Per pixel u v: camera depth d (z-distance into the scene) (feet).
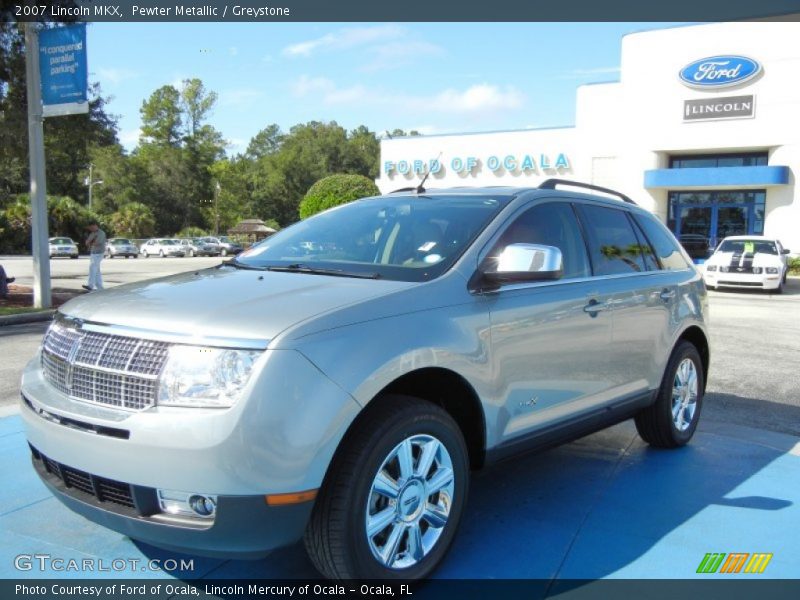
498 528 12.42
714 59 99.96
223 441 8.40
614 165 110.22
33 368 11.12
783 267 63.10
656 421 16.62
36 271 45.78
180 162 315.78
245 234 255.70
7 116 51.93
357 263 12.26
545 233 13.53
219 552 8.83
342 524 9.10
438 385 11.07
